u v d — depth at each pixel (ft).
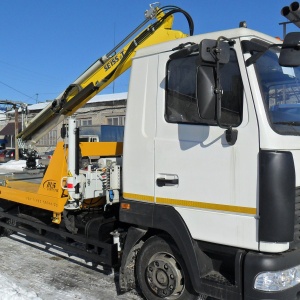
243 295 10.69
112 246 14.89
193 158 11.83
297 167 10.91
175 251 12.48
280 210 10.14
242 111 10.87
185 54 11.88
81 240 16.21
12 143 117.39
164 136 12.59
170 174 12.41
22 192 19.08
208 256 12.02
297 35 9.94
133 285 14.33
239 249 10.99
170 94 12.55
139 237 13.64
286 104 11.55
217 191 11.27
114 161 16.63
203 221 11.60
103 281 16.60
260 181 10.40
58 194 16.51
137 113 13.43
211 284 11.30
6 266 18.57
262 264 10.25
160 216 12.62
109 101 84.64
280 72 11.71
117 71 17.61
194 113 11.87
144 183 13.12
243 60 10.93
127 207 13.58
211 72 10.28
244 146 10.73
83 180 15.88
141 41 17.12
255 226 10.52
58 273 17.60
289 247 10.60
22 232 20.22
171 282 12.59
